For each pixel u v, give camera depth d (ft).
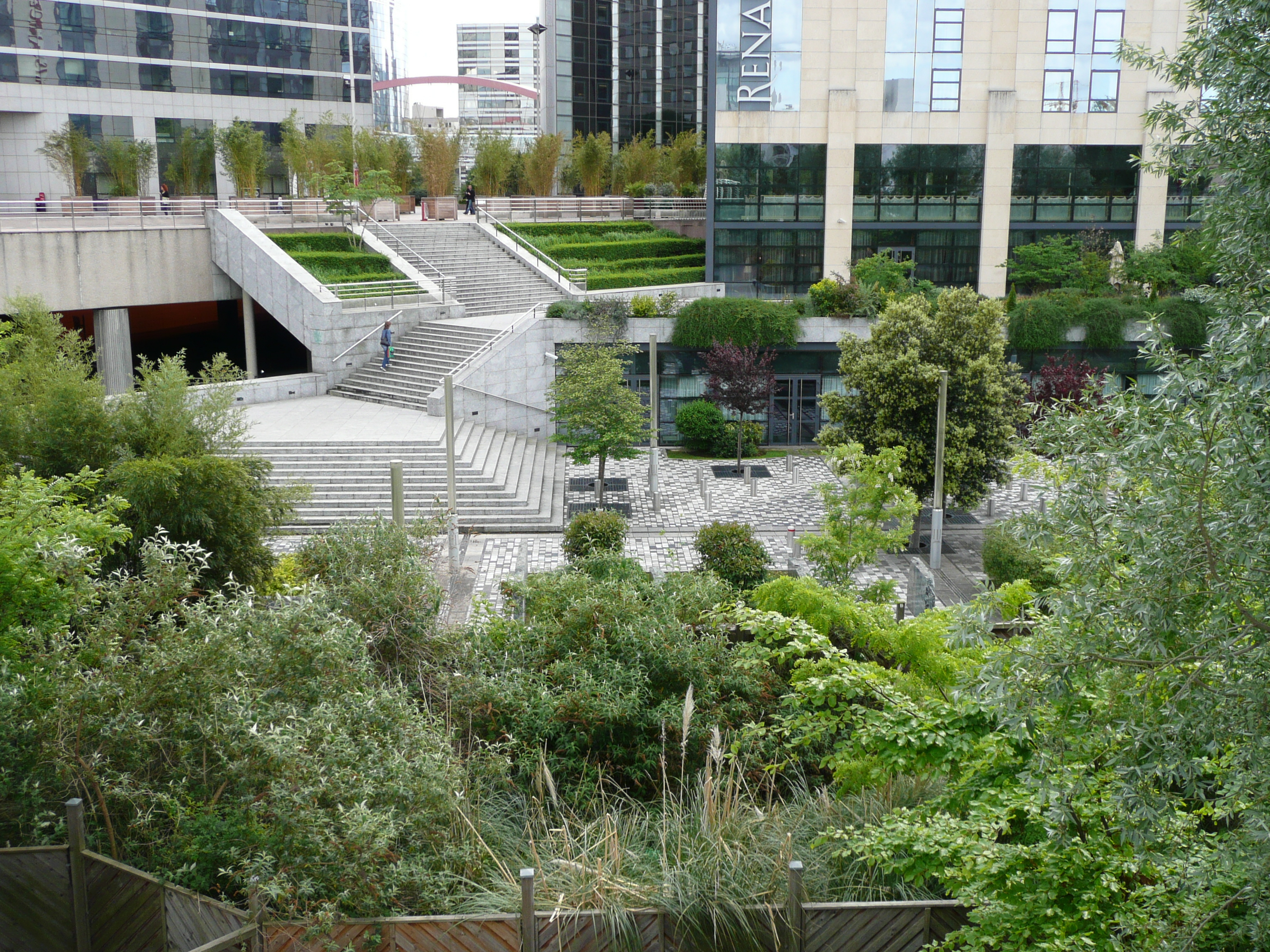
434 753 30.55
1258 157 21.24
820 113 129.18
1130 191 129.90
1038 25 126.52
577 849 30.66
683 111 257.34
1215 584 17.97
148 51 199.93
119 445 59.21
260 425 103.14
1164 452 18.25
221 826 26.86
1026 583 39.47
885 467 57.47
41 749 27.25
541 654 42.32
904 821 27.14
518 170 202.69
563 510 94.22
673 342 120.37
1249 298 20.25
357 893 26.18
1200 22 23.16
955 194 130.93
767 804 34.32
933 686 38.70
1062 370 102.06
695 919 26.68
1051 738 20.98
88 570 35.09
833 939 26.12
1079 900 23.03
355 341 123.03
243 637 30.76
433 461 94.79
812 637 33.40
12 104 187.73
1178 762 18.33
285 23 214.48
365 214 150.51
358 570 41.45
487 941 26.13
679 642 40.40
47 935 26.16
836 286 123.03
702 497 100.17
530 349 115.44
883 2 126.52
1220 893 20.72
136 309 158.92
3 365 66.03
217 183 208.85
